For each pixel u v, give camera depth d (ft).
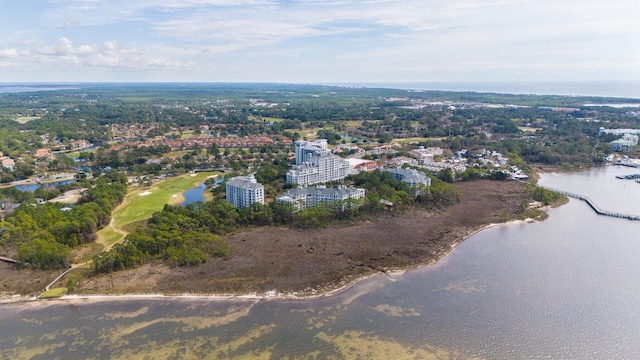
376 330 642.22
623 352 588.09
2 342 630.33
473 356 583.58
